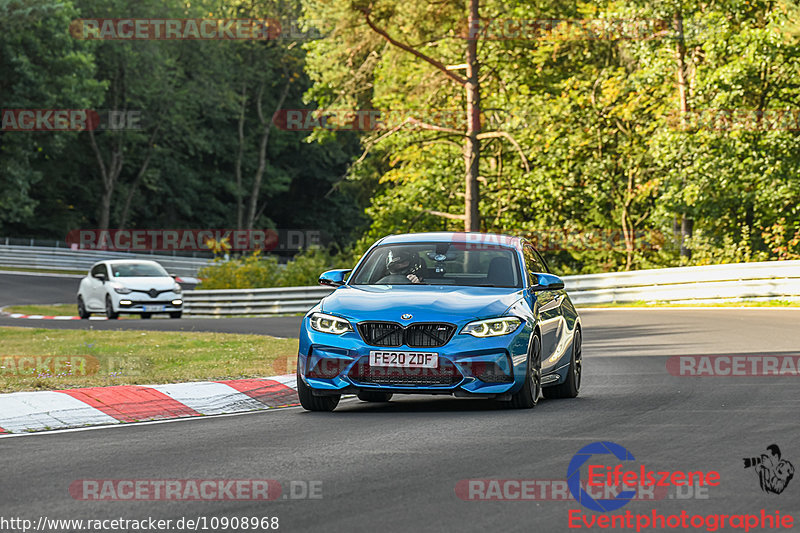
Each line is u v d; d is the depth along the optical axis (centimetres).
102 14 17688
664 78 9412
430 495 1540
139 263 8219
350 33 9056
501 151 10756
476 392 2419
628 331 5094
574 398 2784
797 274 6469
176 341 4741
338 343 2462
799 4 8194
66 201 19200
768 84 9131
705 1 9038
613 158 10138
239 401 2795
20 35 15250
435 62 8962
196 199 19950
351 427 2241
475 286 2648
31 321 7200
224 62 19338
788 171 8544
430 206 11394
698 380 3100
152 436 2148
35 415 2392
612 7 9431
